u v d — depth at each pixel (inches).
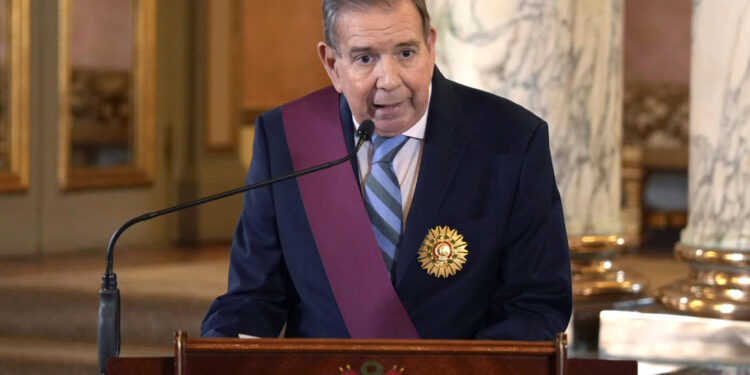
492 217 275.0
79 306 686.5
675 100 1173.7
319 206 282.7
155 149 986.1
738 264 516.1
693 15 536.4
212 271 778.8
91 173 929.5
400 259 274.2
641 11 1182.9
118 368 226.1
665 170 1107.3
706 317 513.7
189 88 1013.8
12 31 864.3
